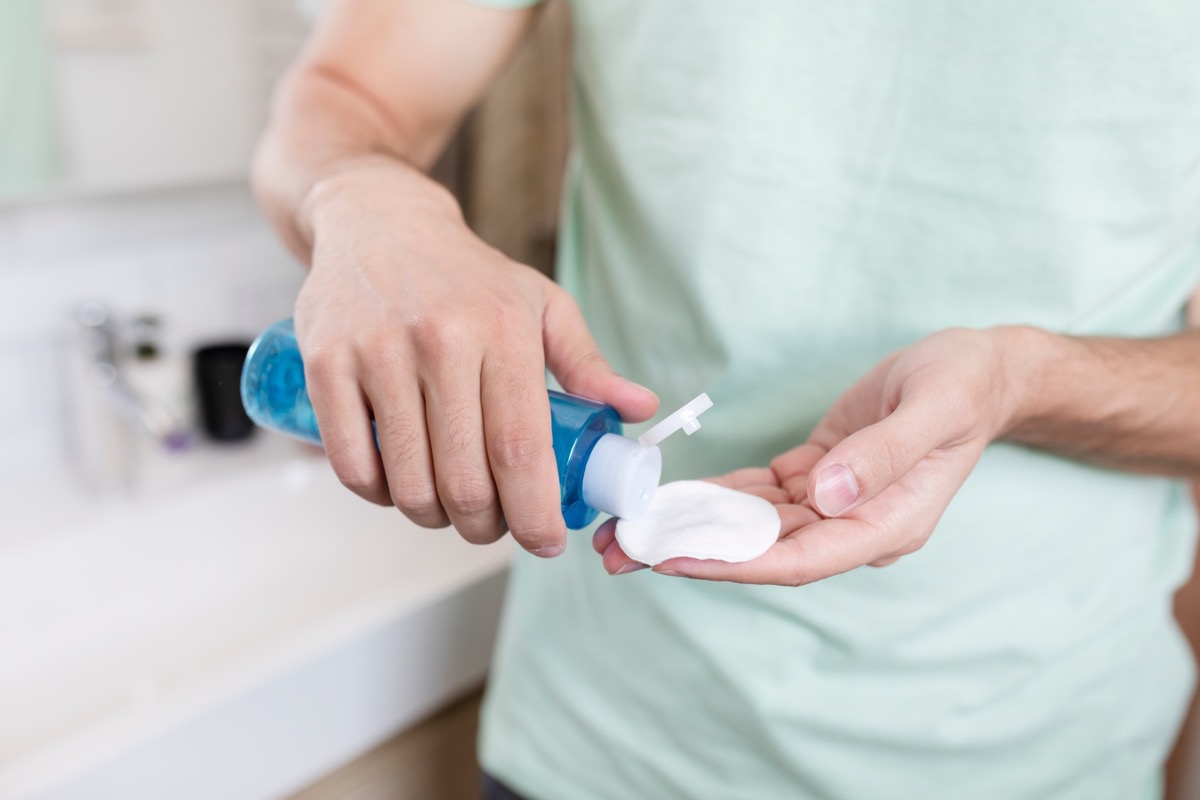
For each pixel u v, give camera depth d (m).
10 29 0.85
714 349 0.57
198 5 0.97
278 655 0.72
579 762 0.68
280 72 1.05
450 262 0.39
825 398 0.55
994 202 0.49
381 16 0.58
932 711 0.59
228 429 1.02
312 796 0.85
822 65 0.50
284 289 1.14
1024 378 0.45
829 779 0.60
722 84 0.51
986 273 0.51
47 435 0.99
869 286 0.53
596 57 0.57
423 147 0.64
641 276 0.59
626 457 0.41
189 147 1.01
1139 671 0.64
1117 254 0.50
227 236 1.07
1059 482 0.55
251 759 0.71
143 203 1.00
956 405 0.39
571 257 0.67
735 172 0.52
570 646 0.67
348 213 0.43
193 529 0.94
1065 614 0.59
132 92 0.95
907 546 0.42
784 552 0.39
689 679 0.61
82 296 0.98
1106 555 0.59
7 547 0.85
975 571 0.56
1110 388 0.47
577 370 0.43
